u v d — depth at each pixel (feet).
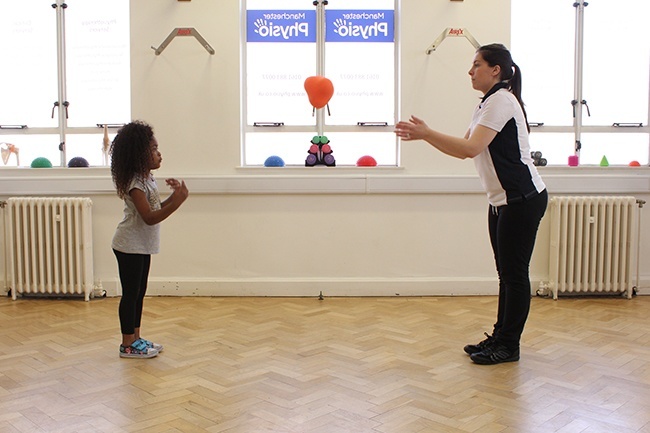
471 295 15.29
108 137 15.47
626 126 15.85
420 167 15.31
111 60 15.61
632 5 15.70
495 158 9.41
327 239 15.29
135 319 10.29
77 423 7.39
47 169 15.25
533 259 15.38
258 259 15.31
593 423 7.38
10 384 8.81
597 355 10.19
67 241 14.84
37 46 15.64
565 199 14.69
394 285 15.26
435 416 7.60
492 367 9.57
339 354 10.29
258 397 8.28
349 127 15.67
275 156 15.42
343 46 15.58
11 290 15.01
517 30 15.71
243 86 15.56
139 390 8.55
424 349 10.58
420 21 15.02
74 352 10.42
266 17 15.48
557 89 15.81
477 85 9.84
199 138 15.20
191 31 14.51
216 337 11.39
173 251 15.30
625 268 15.05
